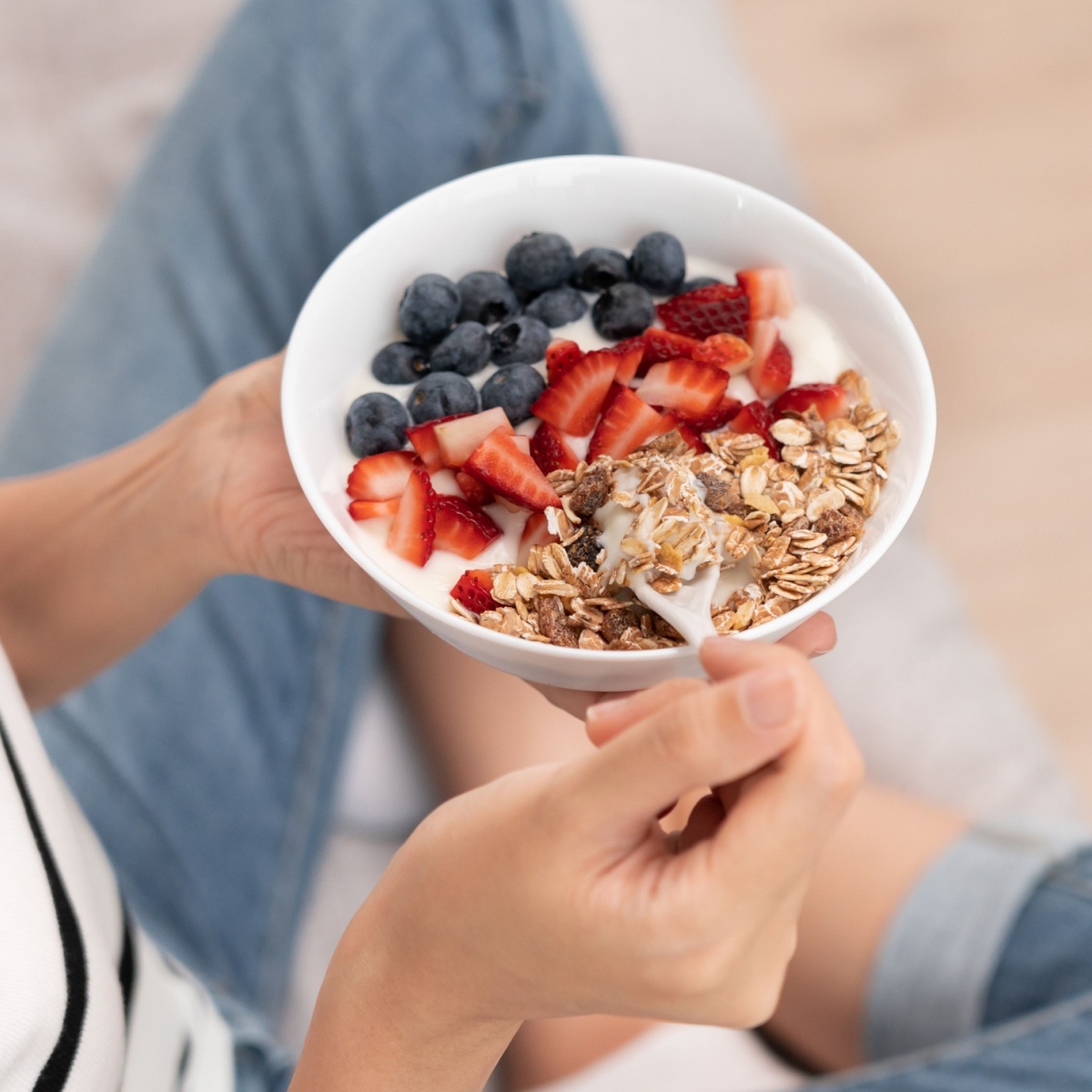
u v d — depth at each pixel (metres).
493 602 0.73
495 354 0.78
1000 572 1.47
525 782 0.69
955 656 1.06
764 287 0.77
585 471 0.74
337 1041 0.73
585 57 0.99
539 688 0.78
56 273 1.06
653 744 0.65
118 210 1.00
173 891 0.96
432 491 0.75
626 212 0.79
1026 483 1.50
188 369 0.97
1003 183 1.66
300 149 0.97
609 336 0.78
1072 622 1.44
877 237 1.62
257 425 0.82
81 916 0.78
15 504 0.88
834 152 1.68
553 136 0.97
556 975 0.69
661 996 0.68
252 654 0.98
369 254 0.77
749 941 0.67
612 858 0.68
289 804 0.99
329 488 0.76
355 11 0.96
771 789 0.66
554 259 0.78
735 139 1.08
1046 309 1.58
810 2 1.76
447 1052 0.73
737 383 0.78
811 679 0.65
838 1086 0.92
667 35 1.11
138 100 1.07
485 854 0.69
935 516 1.49
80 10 1.08
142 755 0.96
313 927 1.01
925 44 1.75
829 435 0.75
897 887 0.97
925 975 0.96
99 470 0.87
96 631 0.88
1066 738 1.40
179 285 0.97
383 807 1.04
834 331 0.78
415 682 1.06
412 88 0.96
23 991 0.73
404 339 0.79
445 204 0.78
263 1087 0.89
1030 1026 0.91
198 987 0.89
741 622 0.72
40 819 0.78
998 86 1.72
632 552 0.72
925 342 1.57
